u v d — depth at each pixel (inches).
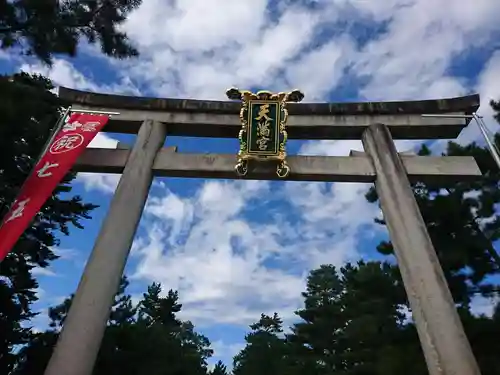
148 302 1428.4
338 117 394.6
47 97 518.3
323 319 1214.9
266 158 357.7
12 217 287.3
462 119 383.6
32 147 488.4
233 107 395.5
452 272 534.6
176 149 374.3
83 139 341.7
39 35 396.8
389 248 610.5
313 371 1101.1
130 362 682.2
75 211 686.5
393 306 639.8
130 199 334.6
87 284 288.7
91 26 436.8
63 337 266.5
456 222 548.1
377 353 565.0
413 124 387.9
